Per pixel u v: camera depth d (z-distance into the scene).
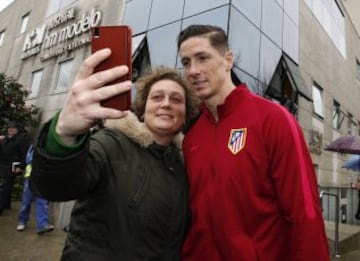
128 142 1.50
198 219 1.48
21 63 13.73
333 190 7.89
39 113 10.89
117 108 0.89
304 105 9.15
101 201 1.34
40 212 5.22
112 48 0.94
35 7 14.35
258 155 1.39
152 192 1.41
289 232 1.34
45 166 0.96
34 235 5.12
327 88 11.74
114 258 1.30
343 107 13.52
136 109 1.77
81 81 0.88
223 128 1.55
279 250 1.38
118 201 1.33
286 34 8.57
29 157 5.42
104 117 0.86
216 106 1.62
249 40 6.59
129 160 1.43
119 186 1.35
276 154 1.37
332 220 7.66
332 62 12.72
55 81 10.87
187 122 1.83
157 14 7.61
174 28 6.95
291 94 8.08
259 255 1.34
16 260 4.00
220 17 6.07
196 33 1.56
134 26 8.17
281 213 1.39
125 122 1.52
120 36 0.95
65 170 0.96
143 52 7.48
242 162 1.40
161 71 1.75
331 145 6.66
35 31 13.34
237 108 1.56
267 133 1.41
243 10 6.50
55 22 11.84
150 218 1.36
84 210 1.38
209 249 1.45
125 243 1.31
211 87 1.55
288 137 1.36
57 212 5.81
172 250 1.46
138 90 1.78
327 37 12.40
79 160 0.98
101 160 1.32
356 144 6.29
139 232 1.34
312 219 1.25
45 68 11.73
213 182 1.46
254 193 1.38
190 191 1.56
